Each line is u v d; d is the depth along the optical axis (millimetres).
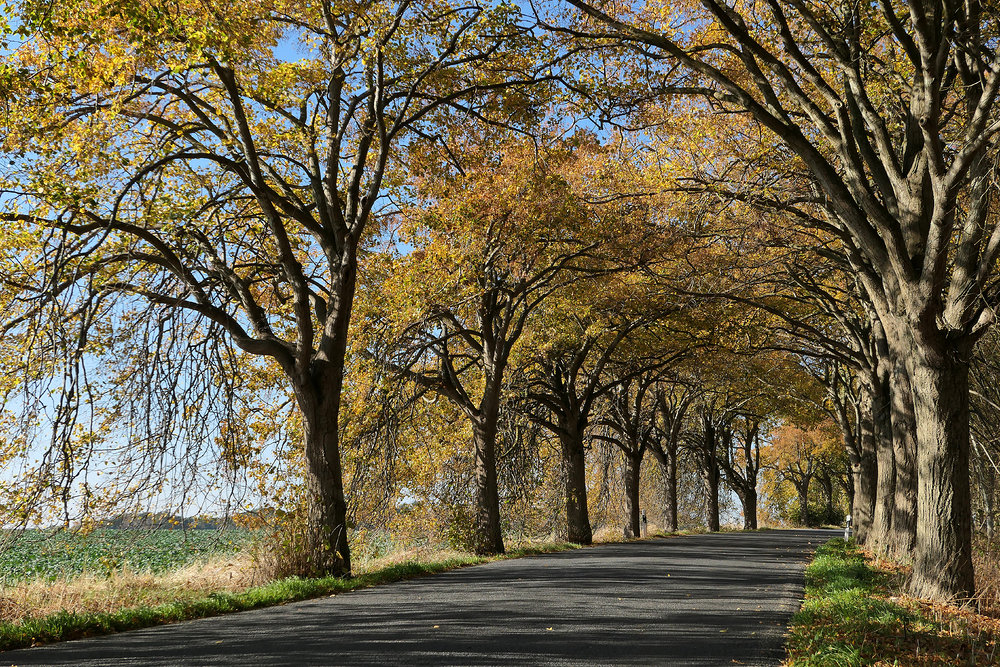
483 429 23734
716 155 18203
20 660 7180
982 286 12352
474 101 18203
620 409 39781
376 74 16516
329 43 15867
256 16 13578
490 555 22094
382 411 20281
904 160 14297
